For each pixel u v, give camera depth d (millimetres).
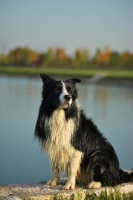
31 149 12711
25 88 45375
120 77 65625
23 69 114312
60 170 7113
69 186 6734
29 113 21719
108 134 15086
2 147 12922
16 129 16297
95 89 46562
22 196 6172
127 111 22906
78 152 6820
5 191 6660
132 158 11391
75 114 6832
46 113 6801
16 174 10062
